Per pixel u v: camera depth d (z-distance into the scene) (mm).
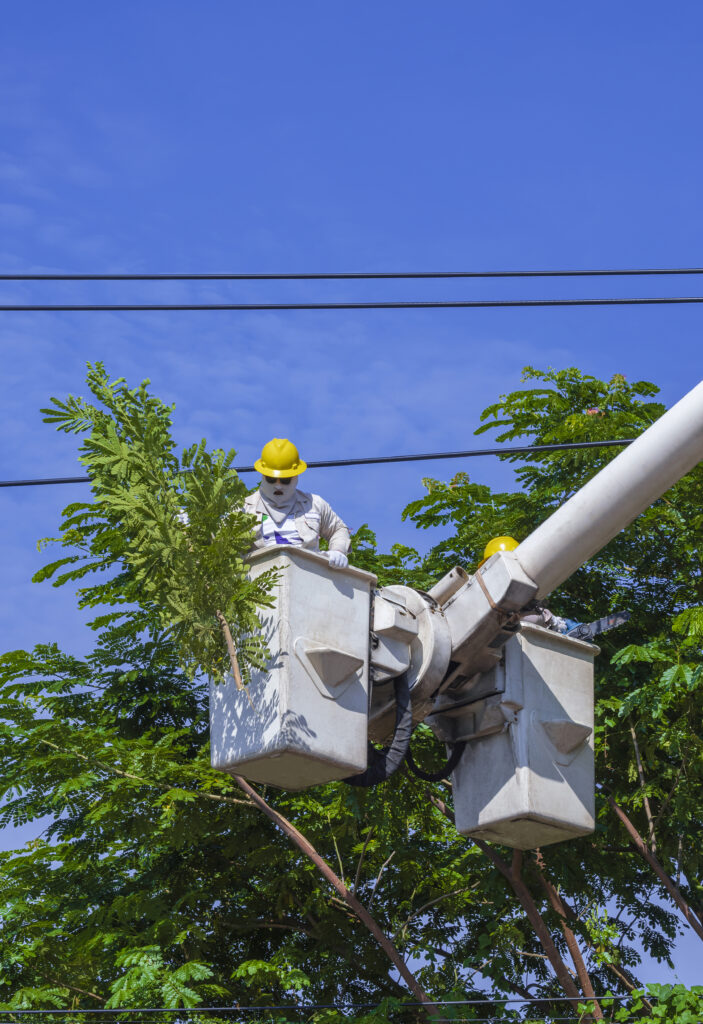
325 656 7742
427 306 9289
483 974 13367
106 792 13805
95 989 13781
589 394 16141
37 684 15750
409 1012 14672
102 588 15375
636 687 14000
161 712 15984
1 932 13930
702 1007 10352
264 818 14672
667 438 8102
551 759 9234
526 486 15719
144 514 7855
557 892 14211
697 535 14609
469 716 9461
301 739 7566
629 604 15094
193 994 12289
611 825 14094
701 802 13297
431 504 15797
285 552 7949
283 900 15141
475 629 8773
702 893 15258
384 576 14820
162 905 14094
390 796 13414
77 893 14883
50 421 8078
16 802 14750
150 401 8297
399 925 14898
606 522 8406
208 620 7820
